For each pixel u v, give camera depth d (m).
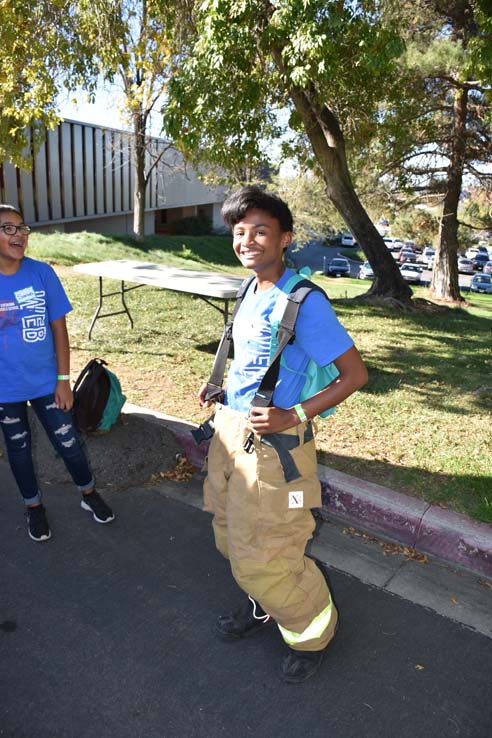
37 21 8.88
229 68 7.87
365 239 11.95
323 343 2.08
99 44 9.22
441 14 14.58
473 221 22.89
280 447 2.21
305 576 2.37
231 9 6.93
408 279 39.50
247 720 2.26
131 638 2.65
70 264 15.62
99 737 2.16
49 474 4.03
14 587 2.96
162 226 47.94
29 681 2.39
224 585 3.04
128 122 18.38
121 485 3.96
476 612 2.90
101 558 3.22
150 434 4.42
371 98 11.31
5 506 3.71
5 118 10.43
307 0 6.50
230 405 2.38
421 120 16.42
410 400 5.55
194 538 3.44
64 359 3.23
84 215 31.52
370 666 2.54
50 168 27.98
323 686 2.43
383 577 3.15
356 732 2.22
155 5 9.11
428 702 2.37
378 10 7.68
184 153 11.90
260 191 2.13
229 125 8.88
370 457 4.24
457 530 3.29
